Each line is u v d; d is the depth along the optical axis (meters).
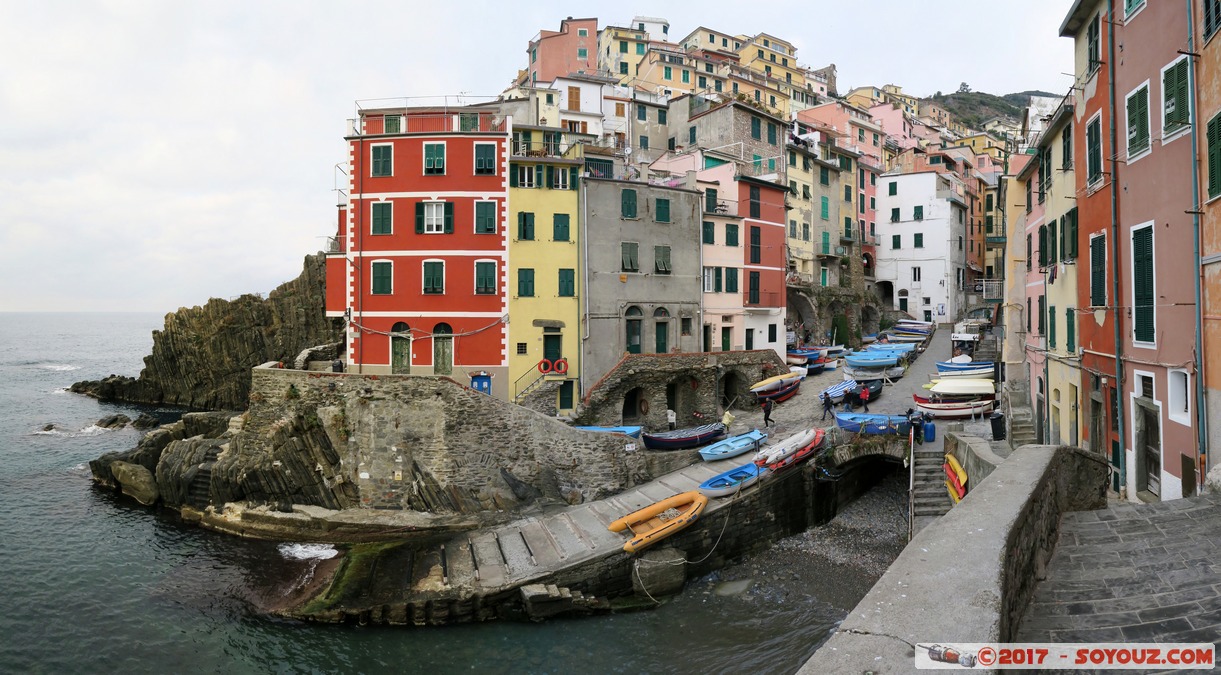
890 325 81.81
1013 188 41.66
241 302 83.88
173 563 33.59
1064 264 28.27
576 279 44.62
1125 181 21.05
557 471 35.72
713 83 98.00
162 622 27.77
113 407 87.00
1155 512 12.06
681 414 48.72
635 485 36.06
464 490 35.59
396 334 43.00
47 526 39.25
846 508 37.47
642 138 76.00
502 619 27.19
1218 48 15.67
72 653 25.78
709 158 61.53
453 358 43.03
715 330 51.97
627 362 45.00
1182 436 17.61
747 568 31.31
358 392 36.94
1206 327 16.33
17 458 57.03
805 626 25.88
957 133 140.50
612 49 107.56
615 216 45.91
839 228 79.69
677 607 28.05
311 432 37.41
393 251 43.16
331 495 37.12
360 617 26.62
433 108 44.62
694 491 31.72
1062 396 28.95
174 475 41.56
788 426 43.12
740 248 54.00
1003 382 43.91
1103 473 13.12
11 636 26.95
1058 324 29.80
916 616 5.82
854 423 35.69
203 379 85.81
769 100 103.88
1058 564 10.44
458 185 43.03
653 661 24.09
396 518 35.47
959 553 7.23
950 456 29.75
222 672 24.33
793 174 71.31
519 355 43.56
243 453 39.69
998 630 5.52
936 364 59.22
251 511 37.41
